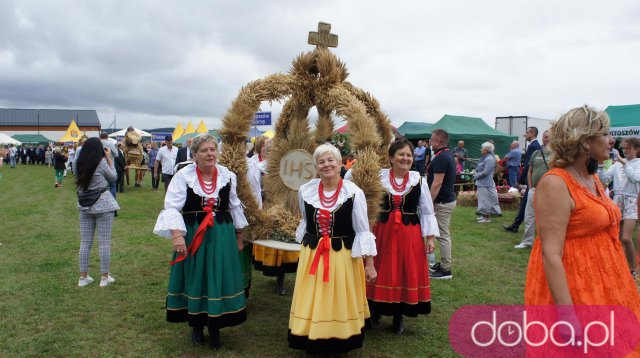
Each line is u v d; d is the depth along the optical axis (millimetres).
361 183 3674
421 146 13609
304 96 4562
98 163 5035
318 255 3279
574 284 2027
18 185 17938
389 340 3924
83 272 5184
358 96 4434
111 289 5105
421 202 3969
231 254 3635
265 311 4594
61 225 8836
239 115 4133
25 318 4266
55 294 4898
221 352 3668
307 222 3424
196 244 3523
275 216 4332
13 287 5086
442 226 5559
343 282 3258
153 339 3889
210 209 3596
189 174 3615
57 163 16953
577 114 2062
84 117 71750
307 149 4637
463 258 6602
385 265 3877
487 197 9695
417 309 3879
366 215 3363
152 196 13578
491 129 19438
